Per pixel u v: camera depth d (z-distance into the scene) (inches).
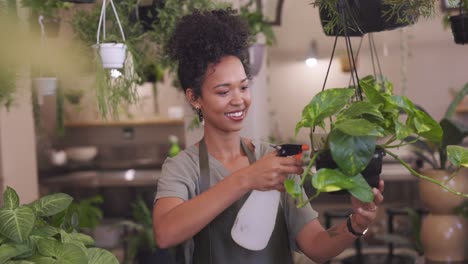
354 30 79.4
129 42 104.6
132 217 203.6
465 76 281.9
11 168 166.2
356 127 52.8
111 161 319.9
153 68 144.9
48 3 120.4
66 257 72.0
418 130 58.3
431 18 81.4
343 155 53.6
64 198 83.1
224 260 72.2
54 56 90.0
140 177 275.4
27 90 138.0
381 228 199.3
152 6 113.2
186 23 71.5
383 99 57.8
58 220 88.4
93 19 113.3
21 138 168.4
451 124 107.1
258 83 182.9
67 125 310.0
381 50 282.4
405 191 247.8
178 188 72.0
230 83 69.1
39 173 288.2
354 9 80.4
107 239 232.4
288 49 289.3
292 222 75.4
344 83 286.2
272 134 242.5
